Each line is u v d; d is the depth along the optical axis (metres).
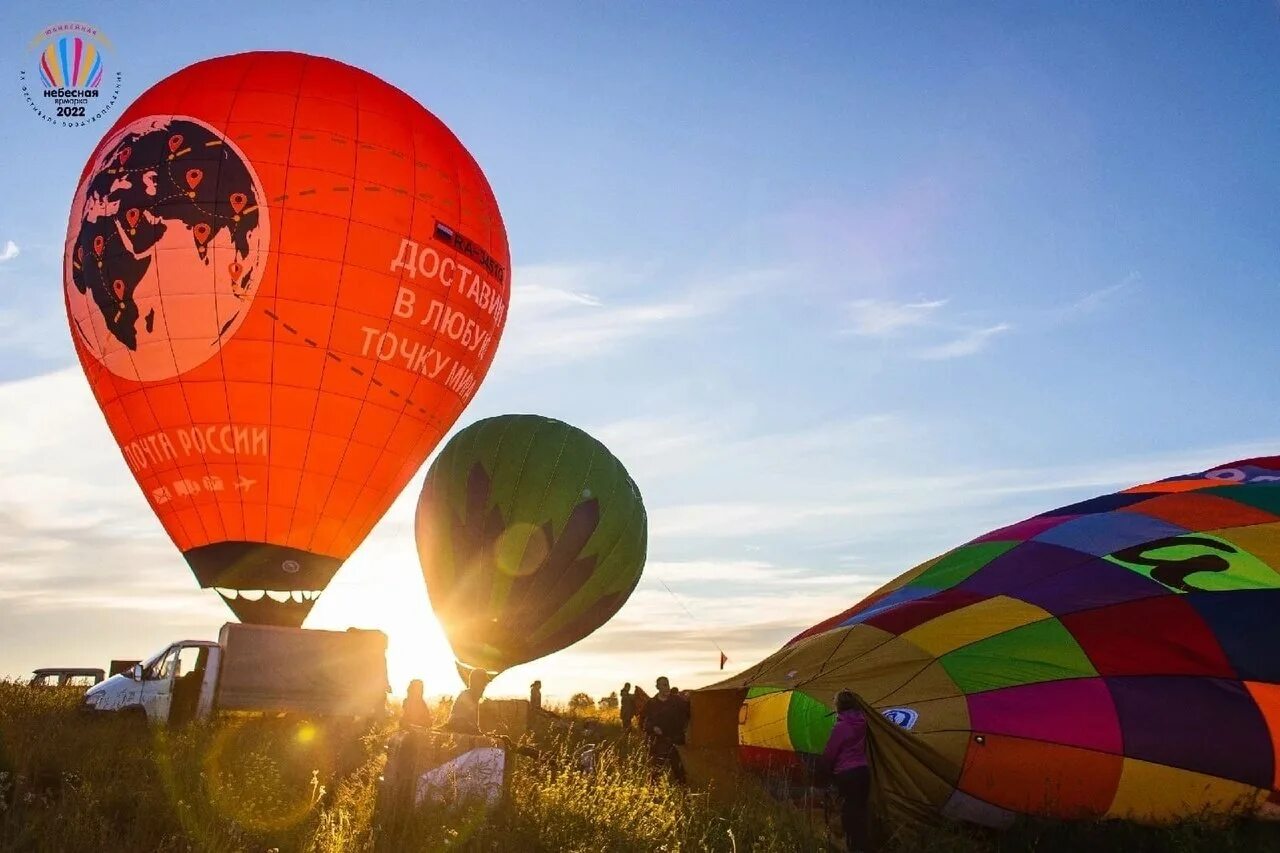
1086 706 9.26
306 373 17.06
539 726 15.81
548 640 21.42
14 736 10.23
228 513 17.30
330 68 18.34
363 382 17.50
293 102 17.45
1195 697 9.31
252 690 15.80
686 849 7.81
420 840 7.57
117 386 17.19
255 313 16.75
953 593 11.14
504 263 19.67
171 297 16.64
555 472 21.44
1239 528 11.39
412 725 8.91
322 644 16.39
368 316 17.38
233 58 18.14
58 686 18.36
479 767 8.55
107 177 17.08
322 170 17.17
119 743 11.27
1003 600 10.68
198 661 15.45
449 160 18.75
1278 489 12.38
